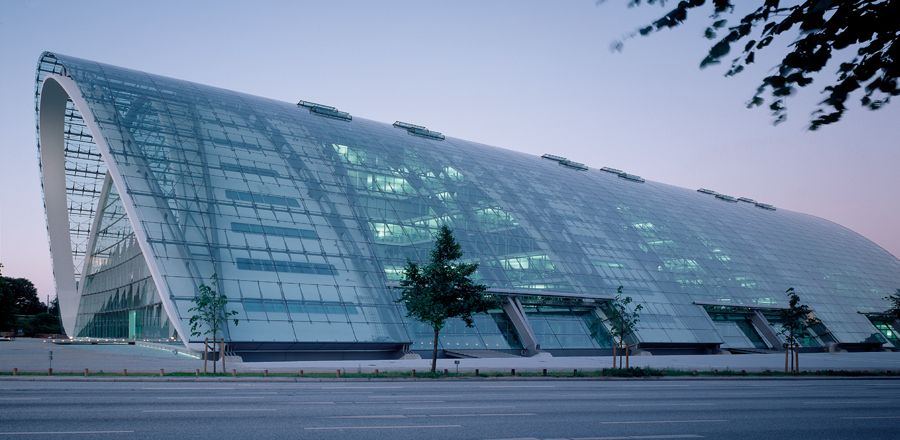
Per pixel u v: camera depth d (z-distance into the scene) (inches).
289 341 1850.4
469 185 2928.2
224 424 641.6
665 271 3139.8
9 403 788.6
